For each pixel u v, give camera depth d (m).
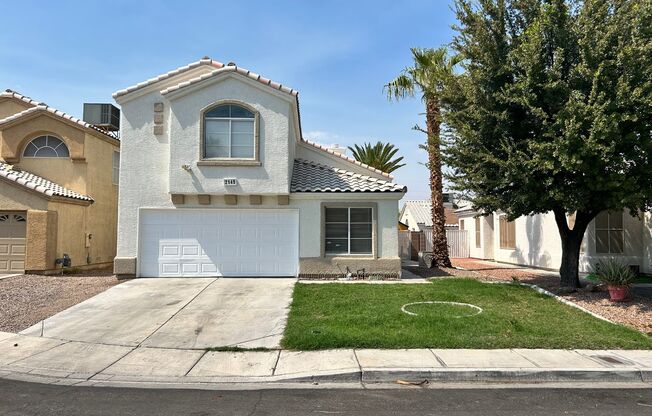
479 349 8.22
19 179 16.92
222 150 15.27
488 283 14.55
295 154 18.41
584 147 10.20
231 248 15.62
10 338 9.27
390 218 15.59
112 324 10.14
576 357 7.82
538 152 10.96
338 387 6.81
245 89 15.26
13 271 16.92
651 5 10.55
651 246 16.95
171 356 8.23
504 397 6.35
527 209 12.50
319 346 8.37
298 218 15.59
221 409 5.85
